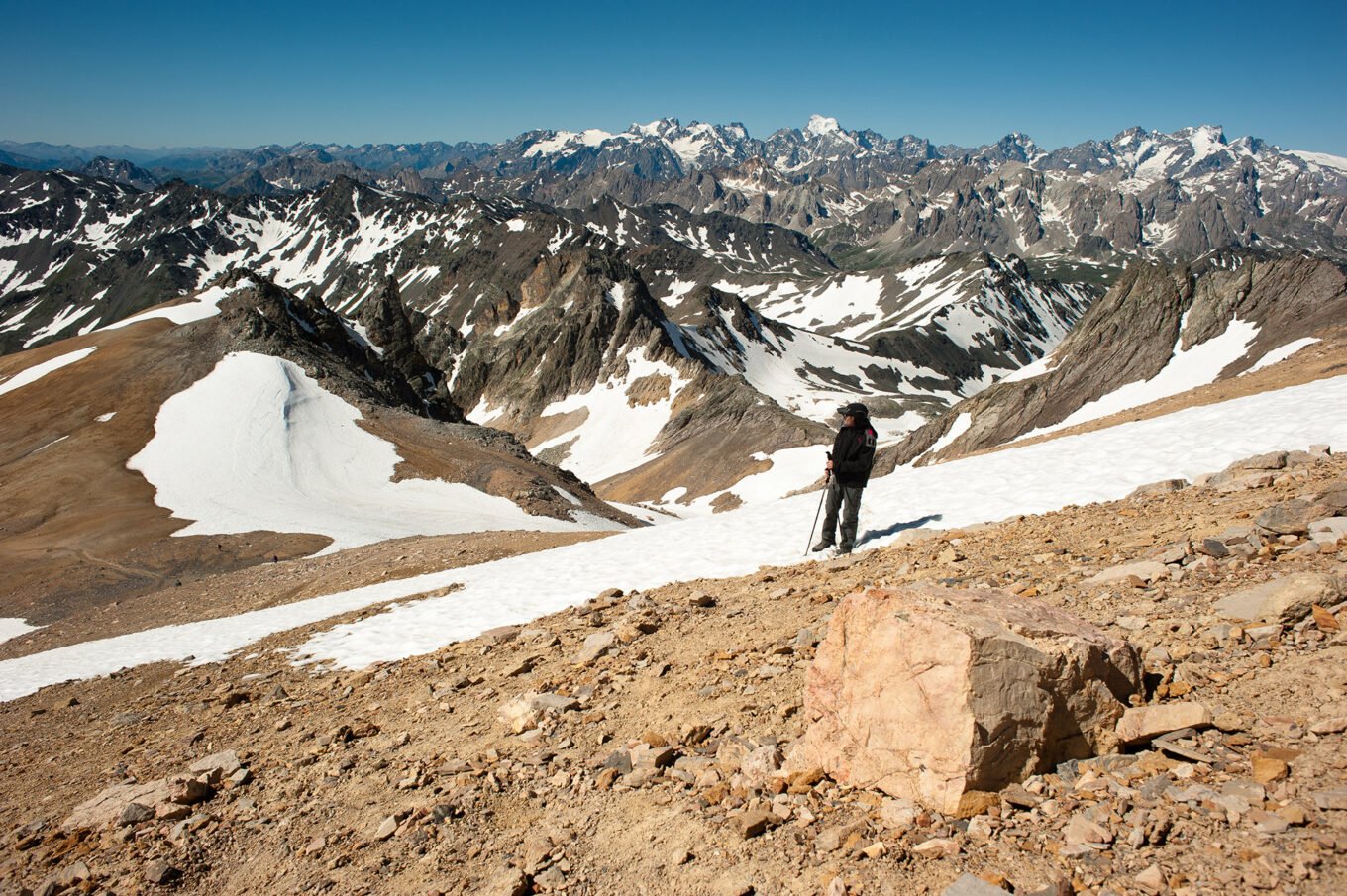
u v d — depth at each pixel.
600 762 8.04
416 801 8.06
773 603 12.88
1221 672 6.64
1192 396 34.50
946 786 5.68
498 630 15.43
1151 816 5.06
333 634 19.48
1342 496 9.51
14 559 57.78
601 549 23.52
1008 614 6.43
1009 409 109.00
